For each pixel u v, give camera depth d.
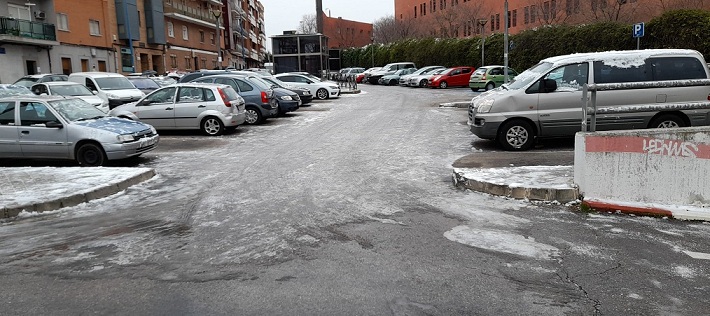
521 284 4.05
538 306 3.68
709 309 3.60
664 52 9.76
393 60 55.47
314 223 5.75
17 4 31.59
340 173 8.61
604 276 4.18
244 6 88.62
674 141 5.99
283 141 12.79
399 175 8.37
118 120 10.59
